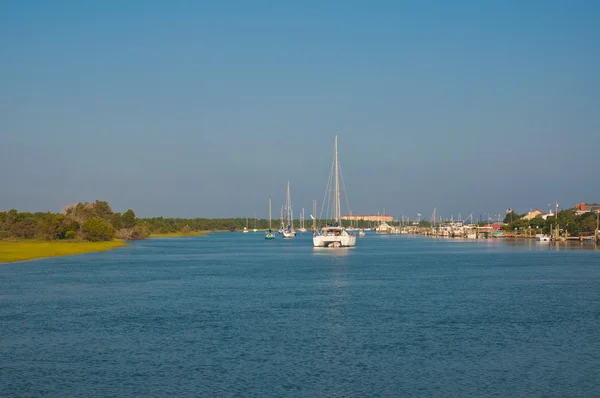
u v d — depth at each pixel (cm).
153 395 3625
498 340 5016
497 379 3928
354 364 4278
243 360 4384
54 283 9106
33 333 5312
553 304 6962
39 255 15112
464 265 13175
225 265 13025
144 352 4622
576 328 5506
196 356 4497
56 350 4688
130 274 10694
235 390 3712
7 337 5150
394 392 3675
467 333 5288
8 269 11481
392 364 4275
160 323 5772
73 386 3794
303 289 8450
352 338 5094
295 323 5759
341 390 3712
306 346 4809
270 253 18025
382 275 10650
